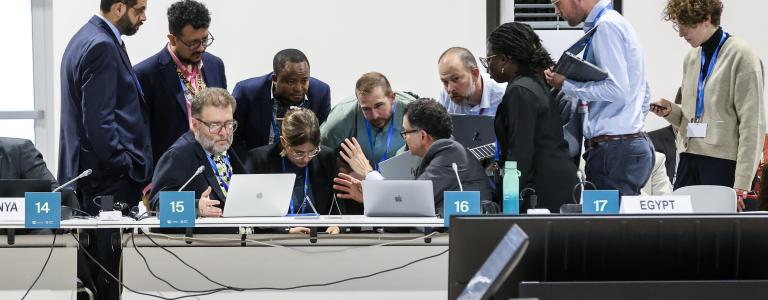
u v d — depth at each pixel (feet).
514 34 23.16
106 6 26.11
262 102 28.19
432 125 24.03
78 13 39.42
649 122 37.78
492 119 25.71
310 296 23.94
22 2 40.57
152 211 22.67
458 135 25.73
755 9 38.81
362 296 24.04
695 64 27.53
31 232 21.93
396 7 39.37
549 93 23.25
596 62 24.70
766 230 9.64
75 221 20.83
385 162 24.82
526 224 9.81
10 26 40.60
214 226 20.85
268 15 39.32
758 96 26.14
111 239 21.56
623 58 24.27
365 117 27.96
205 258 23.79
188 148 23.52
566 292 9.43
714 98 26.71
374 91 27.14
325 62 39.47
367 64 39.52
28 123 40.78
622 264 9.78
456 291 9.98
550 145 22.77
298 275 23.93
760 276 9.70
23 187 21.21
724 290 9.43
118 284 21.77
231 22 39.29
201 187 23.26
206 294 23.76
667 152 34.01
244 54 39.37
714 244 9.71
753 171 26.14
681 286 9.43
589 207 20.85
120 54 25.76
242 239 22.48
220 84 28.94
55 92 40.22
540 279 9.80
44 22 40.55
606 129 24.52
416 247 23.95
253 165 25.52
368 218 21.68
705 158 27.07
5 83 40.73
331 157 26.11
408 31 39.40
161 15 38.96
